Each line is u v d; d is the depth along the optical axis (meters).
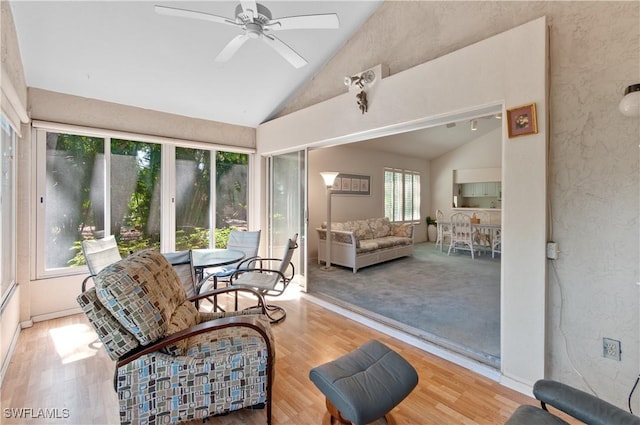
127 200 3.71
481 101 2.19
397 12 3.00
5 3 2.16
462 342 2.58
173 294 1.95
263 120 4.68
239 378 1.66
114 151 3.61
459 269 5.39
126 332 1.52
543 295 1.93
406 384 1.59
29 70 2.88
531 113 1.94
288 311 3.45
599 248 1.84
